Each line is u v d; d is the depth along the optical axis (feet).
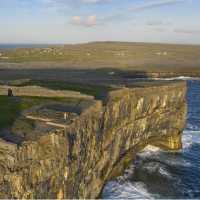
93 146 92.89
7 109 86.02
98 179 102.06
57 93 111.65
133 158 144.25
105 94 123.13
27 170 56.65
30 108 88.22
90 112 91.04
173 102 171.01
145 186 116.98
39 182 60.03
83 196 86.22
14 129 66.49
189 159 148.56
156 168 135.13
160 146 162.40
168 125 166.50
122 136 126.82
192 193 112.78
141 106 143.84
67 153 71.00
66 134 70.28
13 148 54.39
